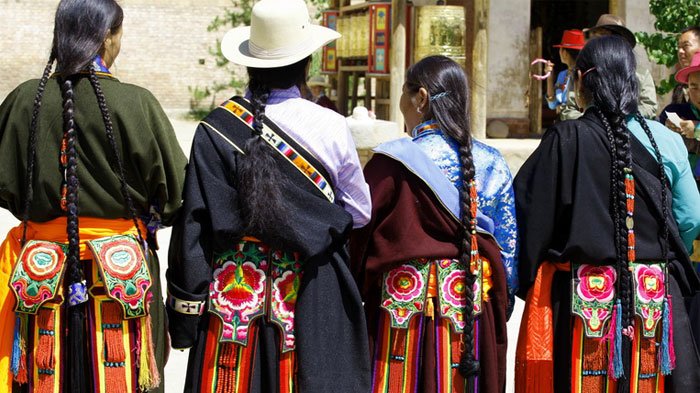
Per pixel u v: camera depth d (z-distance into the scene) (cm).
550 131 349
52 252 305
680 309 351
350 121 860
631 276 339
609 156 339
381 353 330
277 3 312
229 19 2283
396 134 870
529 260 343
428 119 340
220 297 306
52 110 304
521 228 346
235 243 306
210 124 308
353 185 318
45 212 306
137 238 315
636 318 341
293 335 307
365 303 339
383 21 1016
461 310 327
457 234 327
